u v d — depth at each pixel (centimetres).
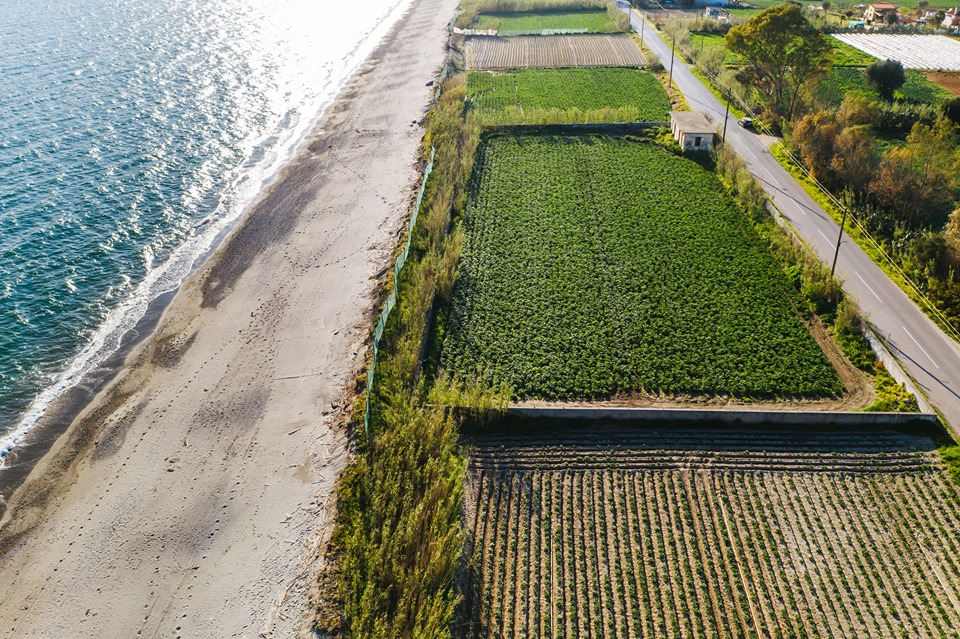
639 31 11925
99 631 3058
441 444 3647
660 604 3058
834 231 5625
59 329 5022
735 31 7494
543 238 5747
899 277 5009
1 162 7162
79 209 6450
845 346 4456
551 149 7419
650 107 8444
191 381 4478
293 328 4897
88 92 9150
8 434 4162
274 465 3838
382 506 3303
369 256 5634
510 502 3538
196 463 3875
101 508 3628
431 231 5634
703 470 3694
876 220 5603
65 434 4128
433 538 3109
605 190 6494
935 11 12975
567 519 3444
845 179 6091
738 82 8250
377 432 3862
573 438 3919
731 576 3173
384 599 2916
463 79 9462
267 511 3569
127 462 3903
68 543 3450
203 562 3328
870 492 3553
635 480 3647
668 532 3378
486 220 6038
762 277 5162
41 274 5562
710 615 3012
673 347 4494
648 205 6200
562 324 4753
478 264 5412
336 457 3841
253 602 3141
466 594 3092
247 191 6988
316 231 6084
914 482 3584
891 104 8175
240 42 11900
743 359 4388
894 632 2938
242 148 7956
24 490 3769
